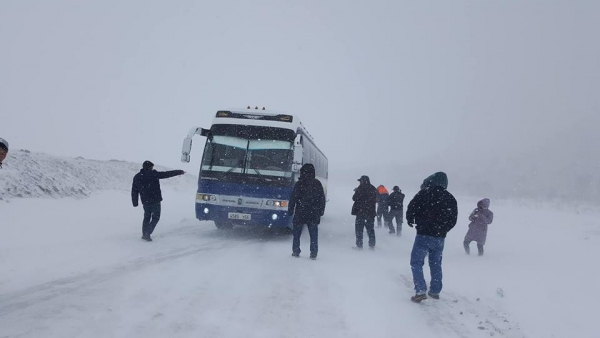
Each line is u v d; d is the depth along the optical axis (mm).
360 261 9297
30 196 13125
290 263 8445
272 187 11227
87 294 5465
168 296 5598
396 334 4840
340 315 5336
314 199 9125
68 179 16109
